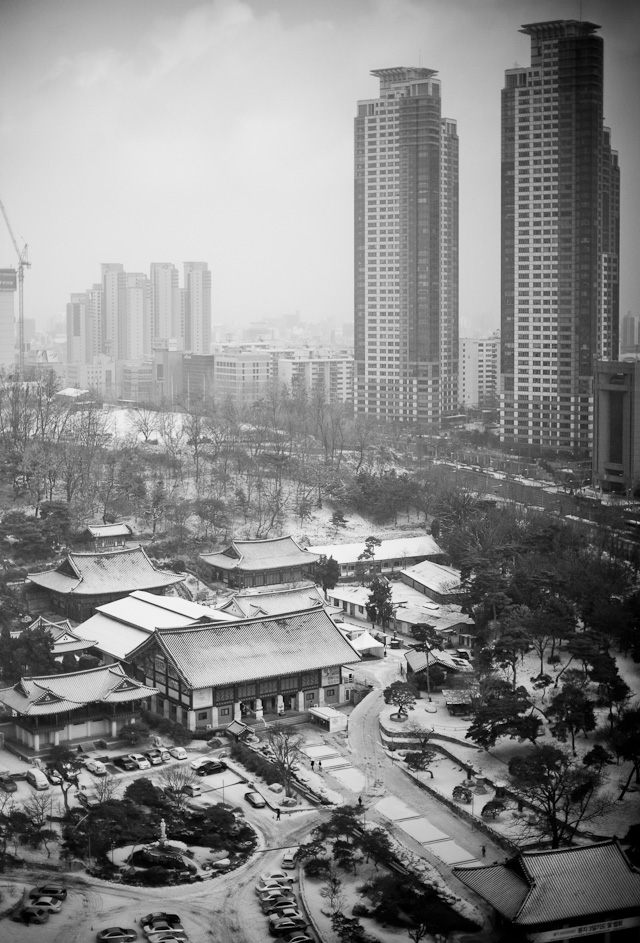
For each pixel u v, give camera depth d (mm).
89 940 139375
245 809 175000
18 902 146875
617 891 144500
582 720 186000
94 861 158250
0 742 194500
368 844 158125
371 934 142500
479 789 178625
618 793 174000
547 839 163750
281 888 151250
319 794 178375
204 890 152250
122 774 184250
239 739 198250
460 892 152250
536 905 141875
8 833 159875
